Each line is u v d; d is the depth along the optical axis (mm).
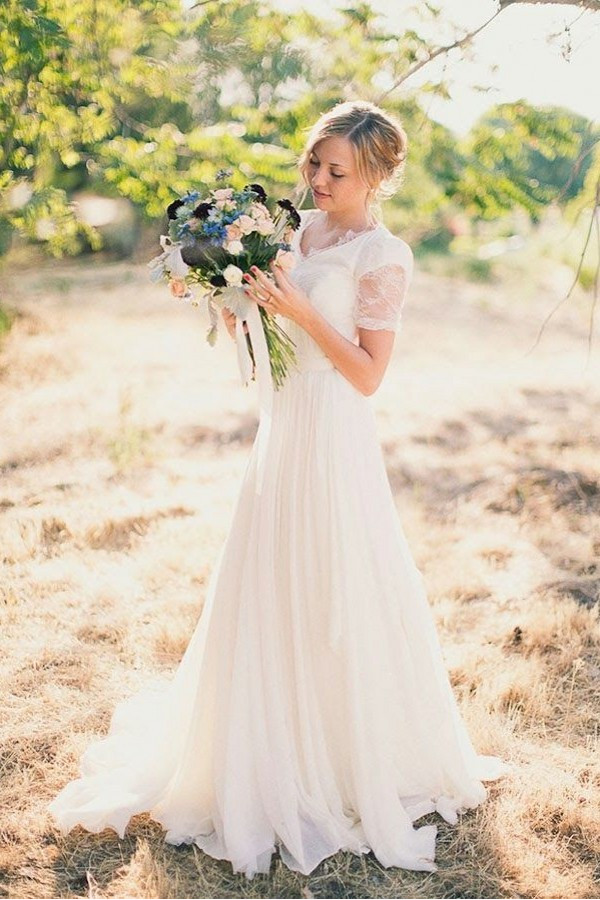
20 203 6285
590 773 3072
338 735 2656
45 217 6164
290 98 5816
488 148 5582
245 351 2520
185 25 5883
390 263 2496
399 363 10297
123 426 6699
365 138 2473
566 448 6879
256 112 5859
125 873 2604
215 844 2654
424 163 5945
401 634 2680
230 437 7004
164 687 3539
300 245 2721
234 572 2658
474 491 5996
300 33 5602
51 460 6227
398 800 2697
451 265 17594
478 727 3277
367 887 2549
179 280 2510
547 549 5051
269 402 2531
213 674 2662
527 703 3461
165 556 4742
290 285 2445
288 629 2600
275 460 2623
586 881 2607
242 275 2406
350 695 2584
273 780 2580
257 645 2598
